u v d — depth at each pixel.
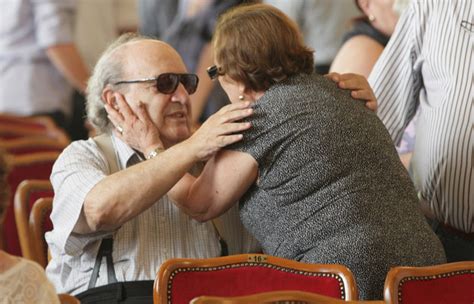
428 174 6.65
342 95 5.91
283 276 5.17
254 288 5.16
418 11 6.69
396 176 5.84
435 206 6.70
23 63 12.41
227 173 5.79
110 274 6.14
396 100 6.89
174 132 6.34
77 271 6.23
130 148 6.34
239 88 5.82
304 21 11.94
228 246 6.56
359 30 7.82
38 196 7.14
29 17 12.34
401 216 5.75
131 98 6.29
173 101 6.32
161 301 5.06
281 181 5.71
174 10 12.45
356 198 5.66
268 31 5.74
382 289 5.61
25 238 7.02
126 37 6.58
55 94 12.63
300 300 4.62
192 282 5.11
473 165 6.43
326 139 5.68
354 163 5.71
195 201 5.93
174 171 5.81
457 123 6.43
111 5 13.33
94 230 6.02
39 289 4.47
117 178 5.89
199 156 5.79
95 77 6.42
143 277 6.18
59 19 12.24
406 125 6.99
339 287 5.15
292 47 5.79
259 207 5.86
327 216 5.66
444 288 5.13
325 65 11.94
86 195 5.95
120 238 6.21
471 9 6.45
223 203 5.87
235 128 5.70
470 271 5.20
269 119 5.69
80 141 6.41
